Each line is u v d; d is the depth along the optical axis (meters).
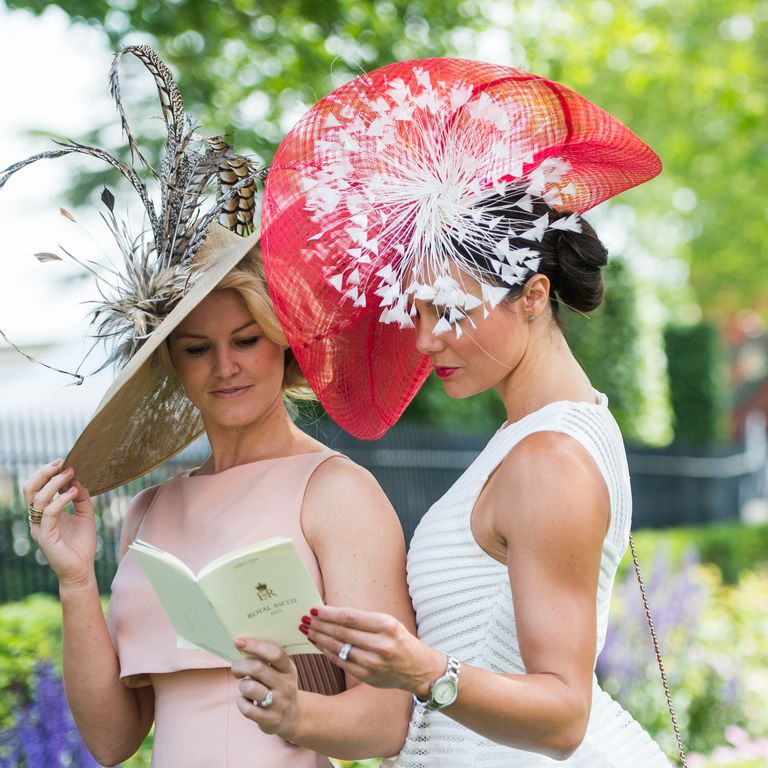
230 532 2.48
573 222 2.25
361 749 2.26
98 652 2.59
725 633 7.70
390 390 2.84
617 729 2.42
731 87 17.08
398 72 2.42
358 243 2.41
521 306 2.23
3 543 7.99
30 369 14.69
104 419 2.61
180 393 2.90
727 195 21.14
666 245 24.70
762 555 14.52
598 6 15.45
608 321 14.48
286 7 9.18
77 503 2.66
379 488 2.51
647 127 18.09
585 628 2.01
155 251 2.58
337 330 2.64
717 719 6.40
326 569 2.40
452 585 2.28
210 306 2.51
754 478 22.44
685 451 17.73
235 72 9.53
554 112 2.36
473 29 9.85
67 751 4.36
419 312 2.24
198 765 2.41
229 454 2.67
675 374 21.19
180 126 2.58
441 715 2.32
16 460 8.41
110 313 2.56
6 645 5.30
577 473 2.08
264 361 2.55
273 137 9.09
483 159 2.28
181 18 8.84
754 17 16.81
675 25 16.61
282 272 2.47
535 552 2.05
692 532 14.70
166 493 2.70
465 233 2.17
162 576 2.04
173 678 2.51
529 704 1.91
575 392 2.30
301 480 2.50
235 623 1.97
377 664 1.85
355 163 2.38
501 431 2.35
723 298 27.61
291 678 2.04
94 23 8.54
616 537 2.24
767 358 34.75
